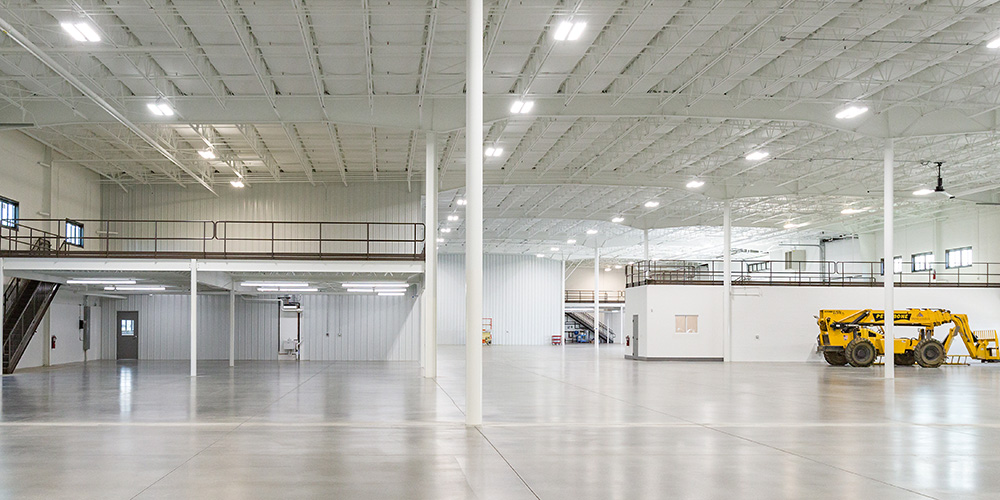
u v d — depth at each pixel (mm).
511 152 33344
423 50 20984
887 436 12086
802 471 9039
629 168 35938
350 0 17953
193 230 36312
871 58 21156
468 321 13352
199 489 7918
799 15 18391
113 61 21312
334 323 39188
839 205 45750
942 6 17906
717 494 7777
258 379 24531
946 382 24828
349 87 24312
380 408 15828
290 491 7828
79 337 35250
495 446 10812
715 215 49656
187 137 29938
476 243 13398
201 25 19016
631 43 20594
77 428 12672
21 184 29062
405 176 37344
